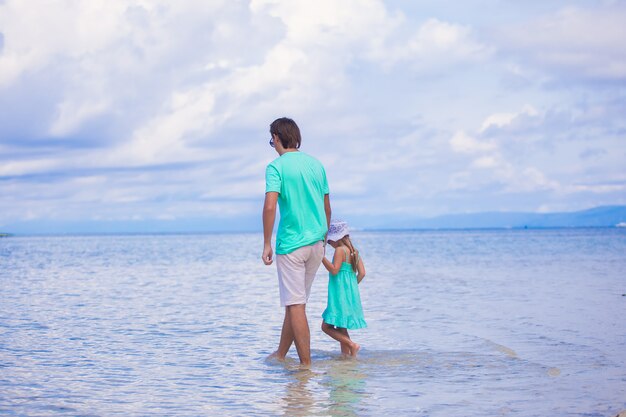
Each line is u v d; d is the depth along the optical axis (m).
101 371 6.19
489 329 8.65
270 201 6.34
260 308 11.64
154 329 9.05
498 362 6.45
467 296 13.14
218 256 38.91
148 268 25.77
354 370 6.20
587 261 26.41
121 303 12.58
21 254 44.19
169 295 14.24
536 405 4.73
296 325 6.46
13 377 5.89
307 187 6.46
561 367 6.12
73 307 11.86
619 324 8.91
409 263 27.11
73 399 5.06
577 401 4.83
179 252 47.38
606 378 5.62
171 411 4.72
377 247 54.31
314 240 6.46
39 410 4.70
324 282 18.09
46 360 6.75
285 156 6.54
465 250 43.25
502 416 4.46
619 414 4.24
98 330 8.95
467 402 4.87
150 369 6.30
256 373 6.10
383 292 14.37
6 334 8.58
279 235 6.55
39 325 9.45
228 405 4.88
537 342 7.55
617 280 16.58
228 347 7.60
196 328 9.15
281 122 6.68
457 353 7.00
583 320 9.33
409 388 5.39
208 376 5.96
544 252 37.25
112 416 4.56
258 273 22.47
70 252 48.78
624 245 49.69
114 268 25.81
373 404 4.86
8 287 16.47
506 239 82.81
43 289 15.86
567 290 14.00
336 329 7.20
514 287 14.99
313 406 4.82
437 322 9.47
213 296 13.97
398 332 8.57
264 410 4.73
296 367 6.39
